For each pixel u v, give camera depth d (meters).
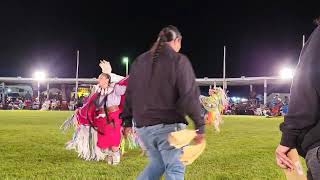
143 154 9.94
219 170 7.79
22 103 50.31
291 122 2.62
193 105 4.08
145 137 4.31
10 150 10.48
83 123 9.16
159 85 4.19
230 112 45.12
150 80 4.23
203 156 9.59
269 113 40.56
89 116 8.95
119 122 8.74
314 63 2.57
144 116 4.26
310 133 2.60
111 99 8.81
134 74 4.39
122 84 8.95
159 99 4.20
